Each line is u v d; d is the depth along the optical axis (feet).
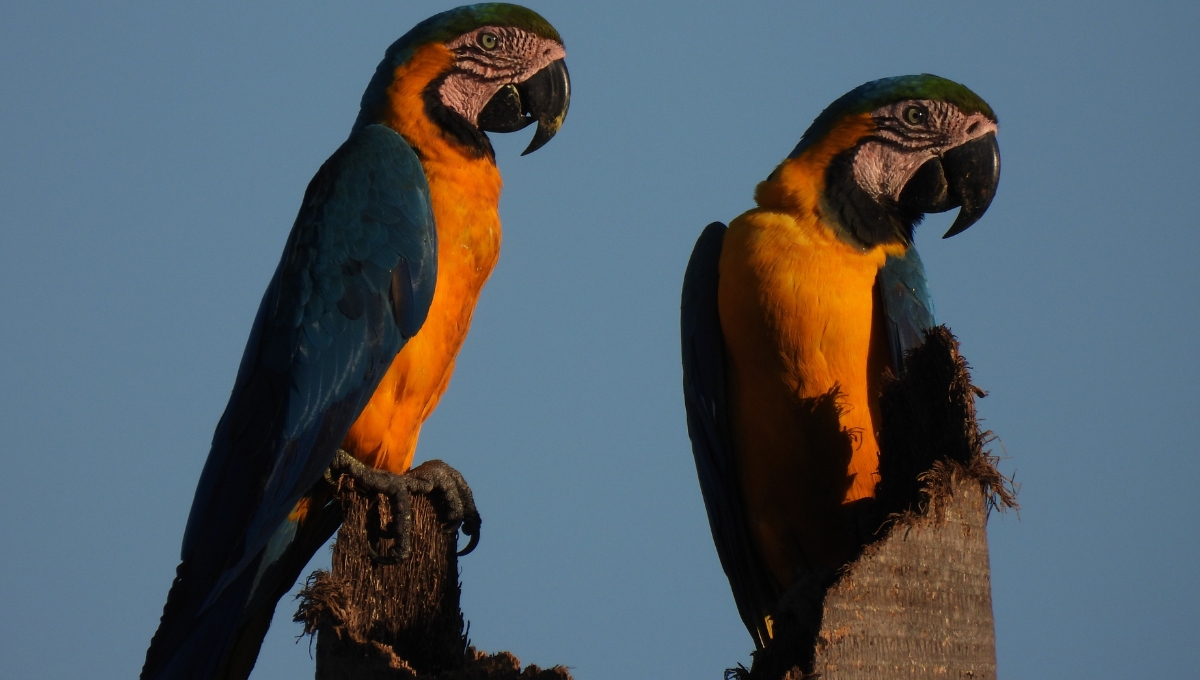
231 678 29.14
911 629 22.47
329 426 28.02
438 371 30.40
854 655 21.58
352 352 28.43
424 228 29.63
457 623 26.11
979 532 24.11
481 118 33.55
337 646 22.76
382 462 29.76
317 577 23.80
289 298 28.71
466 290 30.68
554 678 22.95
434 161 30.89
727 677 23.07
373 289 28.86
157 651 25.77
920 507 23.29
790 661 22.50
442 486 27.68
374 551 25.68
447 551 26.53
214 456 27.81
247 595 27.37
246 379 28.40
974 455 24.52
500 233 31.58
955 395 25.02
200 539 26.89
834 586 21.54
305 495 28.84
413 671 22.31
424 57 32.14
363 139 30.53
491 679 23.38
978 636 23.67
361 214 29.35
